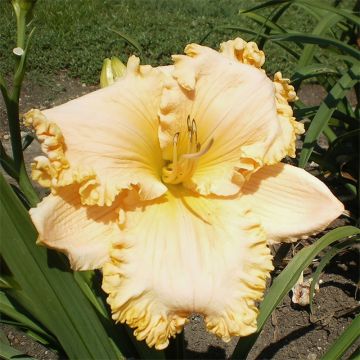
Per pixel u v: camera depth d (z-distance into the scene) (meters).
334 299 0.45
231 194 0.26
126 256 0.22
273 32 0.53
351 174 0.52
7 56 0.81
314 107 0.49
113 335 0.31
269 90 0.26
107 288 0.22
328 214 0.26
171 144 0.26
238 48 0.27
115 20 0.92
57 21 0.89
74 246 0.23
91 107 0.24
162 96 0.25
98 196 0.23
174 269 0.23
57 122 0.23
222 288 0.23
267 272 0.24
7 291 0.27
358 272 0.48
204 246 0.24
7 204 0.22
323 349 0.42
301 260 0.30
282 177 0.27
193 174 0.26
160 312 0.22
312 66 0.46
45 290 0.24
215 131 0.26
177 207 0.25
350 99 0.81
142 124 0.25
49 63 0.81
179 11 1.00
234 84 0.26
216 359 0.40
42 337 0.33
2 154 0.27
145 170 0.25
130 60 0.25
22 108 0.73
